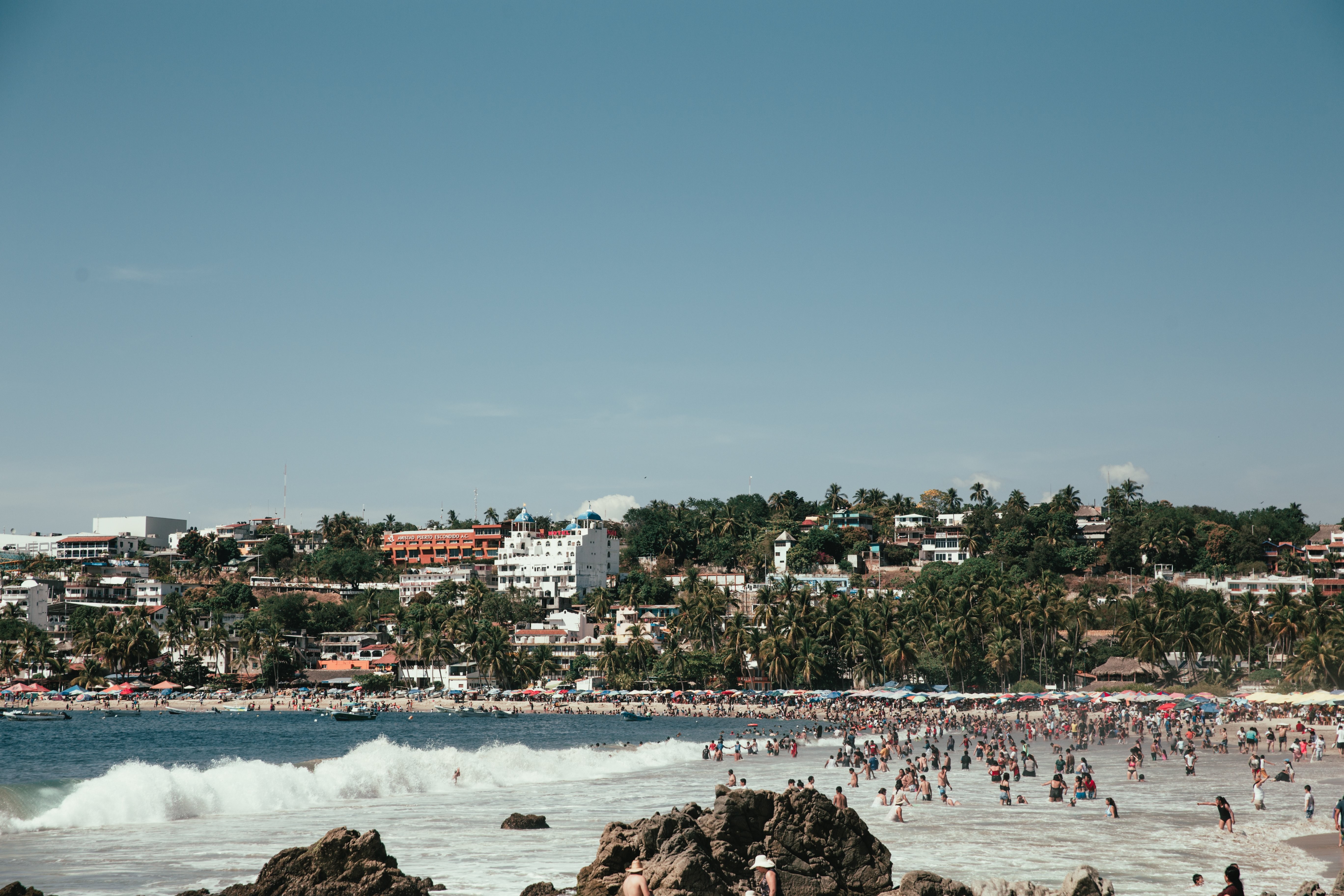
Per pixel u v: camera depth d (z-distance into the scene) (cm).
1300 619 16475
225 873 3903
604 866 2725
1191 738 10438
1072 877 2738
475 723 16312
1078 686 18450
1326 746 10350
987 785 7131
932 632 18688
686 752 9850
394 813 5656
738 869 2655
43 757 10244
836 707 16650
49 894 3506
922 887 2678
